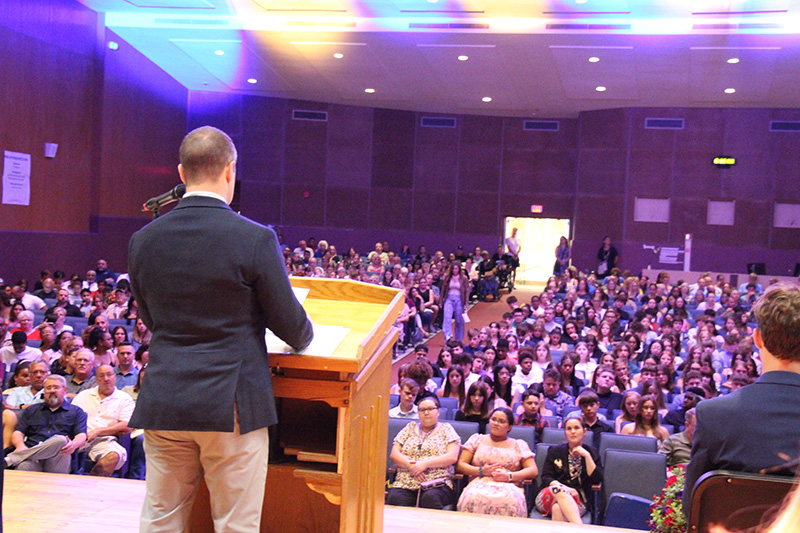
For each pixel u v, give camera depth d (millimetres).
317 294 2541
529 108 21047
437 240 22656
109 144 16750
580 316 12750
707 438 1833
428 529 3184
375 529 2211
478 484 4766
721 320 13133
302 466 2035
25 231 14141
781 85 17000
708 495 1745
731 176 19875
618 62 15836
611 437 5738
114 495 3377
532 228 27297
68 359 7137
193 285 1753
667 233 20188
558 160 22297
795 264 19594
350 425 1892
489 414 6348
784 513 664
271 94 21688
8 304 10188
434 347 13750
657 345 9836
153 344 1812
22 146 13977
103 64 16266
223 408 1720
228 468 1780
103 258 16625
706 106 19781
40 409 5422
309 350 1905
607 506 4699
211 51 17375
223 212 1822
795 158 19562
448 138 22688
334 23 15008
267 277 1762
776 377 1833
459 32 14492
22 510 3131
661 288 15445
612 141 20562
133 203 17984
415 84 19047
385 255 19297
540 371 8672
